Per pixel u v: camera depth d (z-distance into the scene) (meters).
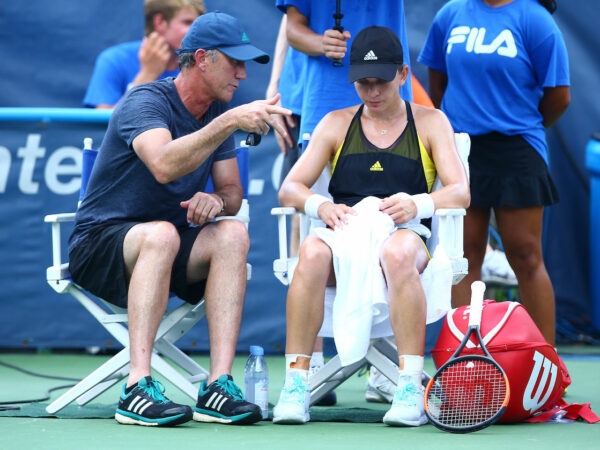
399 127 15.23
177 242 14.13
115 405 16.19
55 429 13.41
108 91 25.91
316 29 17.78
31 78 26.38
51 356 24.45
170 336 15.95
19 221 23.67
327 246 14.07
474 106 18.75
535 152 18.77
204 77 14.66
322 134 15.41
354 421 14.30
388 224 14.06
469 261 19.05
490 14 18.86
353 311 13.75
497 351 13.62
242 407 13.67
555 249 27.41
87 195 15.22
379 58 14.64
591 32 26.89
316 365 16.69
